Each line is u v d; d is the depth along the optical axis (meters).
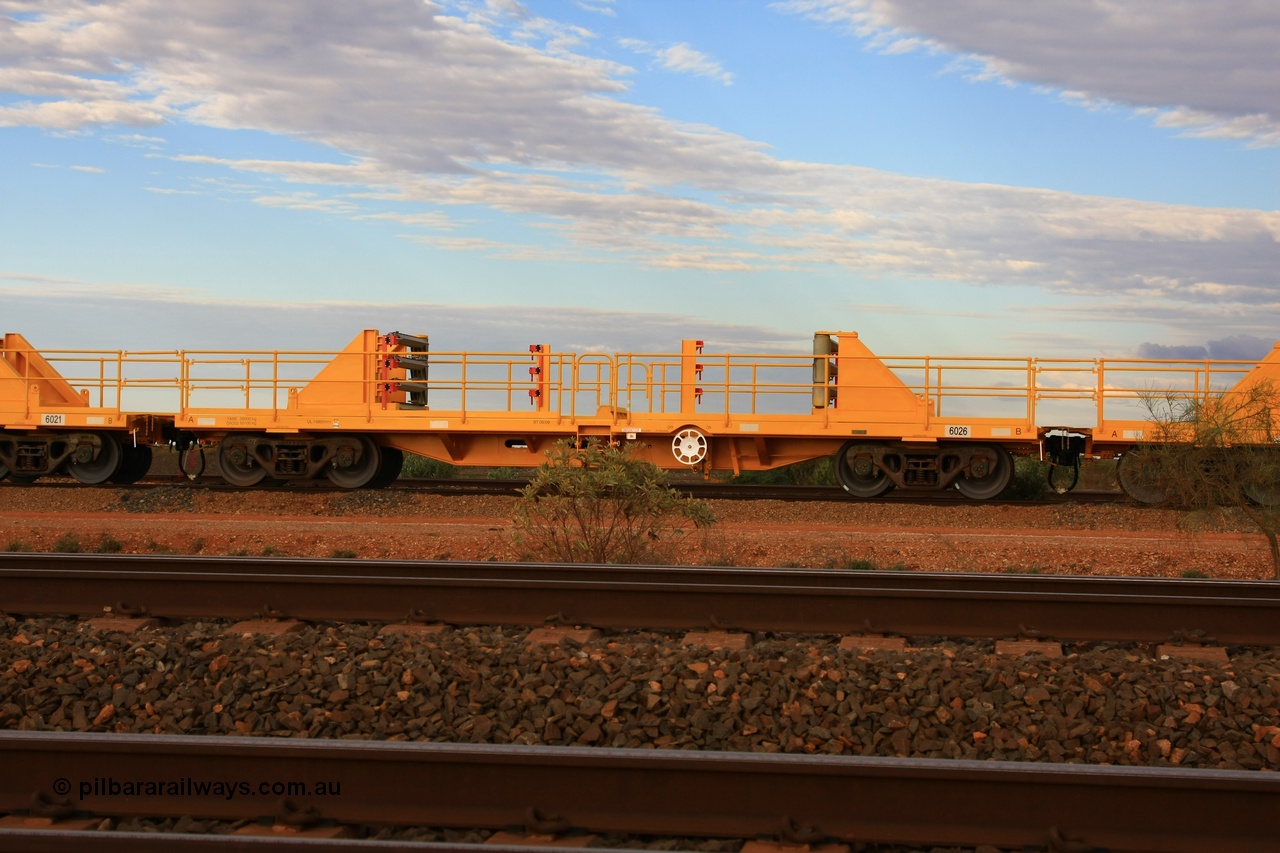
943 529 15.97
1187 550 13.56
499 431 20.28
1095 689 6.73
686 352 20.00
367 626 8.89
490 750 5.12
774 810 5.03
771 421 19.66
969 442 19.83
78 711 6.70
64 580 9.46
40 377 22.34
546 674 7.01
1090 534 15.18
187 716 6.62
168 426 22.08
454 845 4.34
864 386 19.67
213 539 14.36
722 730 6.32
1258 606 8.65
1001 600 8.93
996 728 6.29
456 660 7.35
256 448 21.30
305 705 6.71
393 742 5.25
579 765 5.08
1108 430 19.00
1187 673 7.04
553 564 10.55
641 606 9.23
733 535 14.37
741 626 9.00
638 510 13.27
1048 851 4.81
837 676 6.91
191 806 5.15
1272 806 4.80
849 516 17.55
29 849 4.37
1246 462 14.44
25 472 22.25
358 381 20.83
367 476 21.11
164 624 9.34
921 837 4.91
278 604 9.38
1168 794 4.86
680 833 5.00
